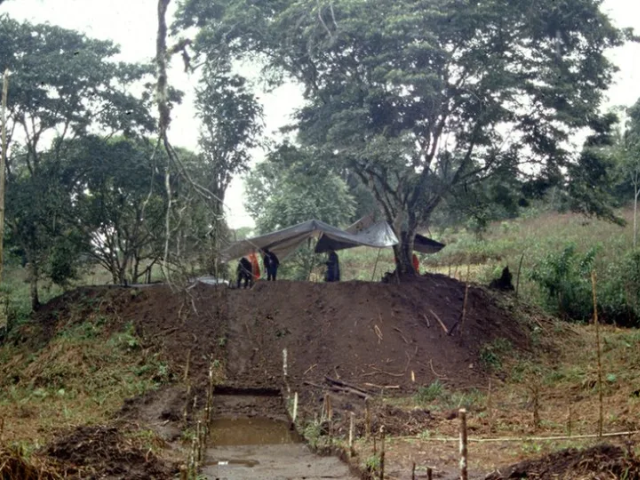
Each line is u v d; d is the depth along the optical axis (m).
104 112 26.70
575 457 9.75
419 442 13.70
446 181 27.16
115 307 23.48
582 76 27.06
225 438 15.64
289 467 13.00
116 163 26.88
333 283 24.27
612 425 13.89
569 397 17.95
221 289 23.69
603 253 37.78
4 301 29.70
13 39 25.59
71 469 10.73
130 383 19.39
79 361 20.25
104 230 28.36
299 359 21.38
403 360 21.48
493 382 20.98
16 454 9.83
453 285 26.64
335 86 26.77
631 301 31.48
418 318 23.55
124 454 11.66
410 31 24.19
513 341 24.66
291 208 34.66
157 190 27.03
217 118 24.84
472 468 11.62
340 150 25.50
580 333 27.58
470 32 25.27
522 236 46.84
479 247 44.75
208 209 12.18
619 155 41.94
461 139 26.73
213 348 21.48
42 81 25.20
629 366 19.78
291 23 25.70
